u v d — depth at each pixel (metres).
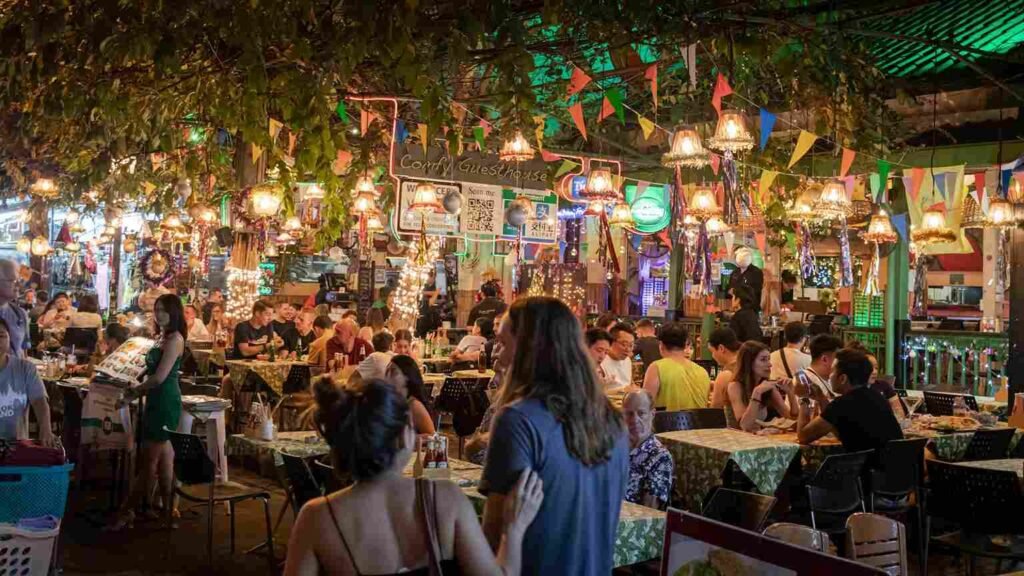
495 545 2.72
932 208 9.27
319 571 2.54
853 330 12.75
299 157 8.03
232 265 15.02
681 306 14.08
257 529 7.66
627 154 12.33
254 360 12.12
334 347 11.22
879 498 6.60
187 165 10.77
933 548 6.79
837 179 8.75
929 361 12.36
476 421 10.73
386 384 2.61
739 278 12.52
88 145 9.83
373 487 2.57
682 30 7.32
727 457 6.06
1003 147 10.04
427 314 16.81
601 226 11.61
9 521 4.95
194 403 7.77
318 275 20.31
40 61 7.33
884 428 6.55
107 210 14.09
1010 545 5.85
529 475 2.67
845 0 7.79
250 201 10.23
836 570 2.74
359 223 11.91
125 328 9.63
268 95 8.33
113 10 6.96
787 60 7.97
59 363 10.11
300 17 7.52
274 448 6.36
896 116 10.34
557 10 7.30
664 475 5.12
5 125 10.52
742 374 7.87
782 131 11.20
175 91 9.30
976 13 10.65
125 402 7.61
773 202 10.71
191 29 7.14
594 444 2.81
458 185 10.30
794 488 6.66
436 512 2.56
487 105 10.38
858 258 14.01
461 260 18.31
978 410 9.84
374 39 7.13
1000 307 14.30
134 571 6.41
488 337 13.31
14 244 23.39
